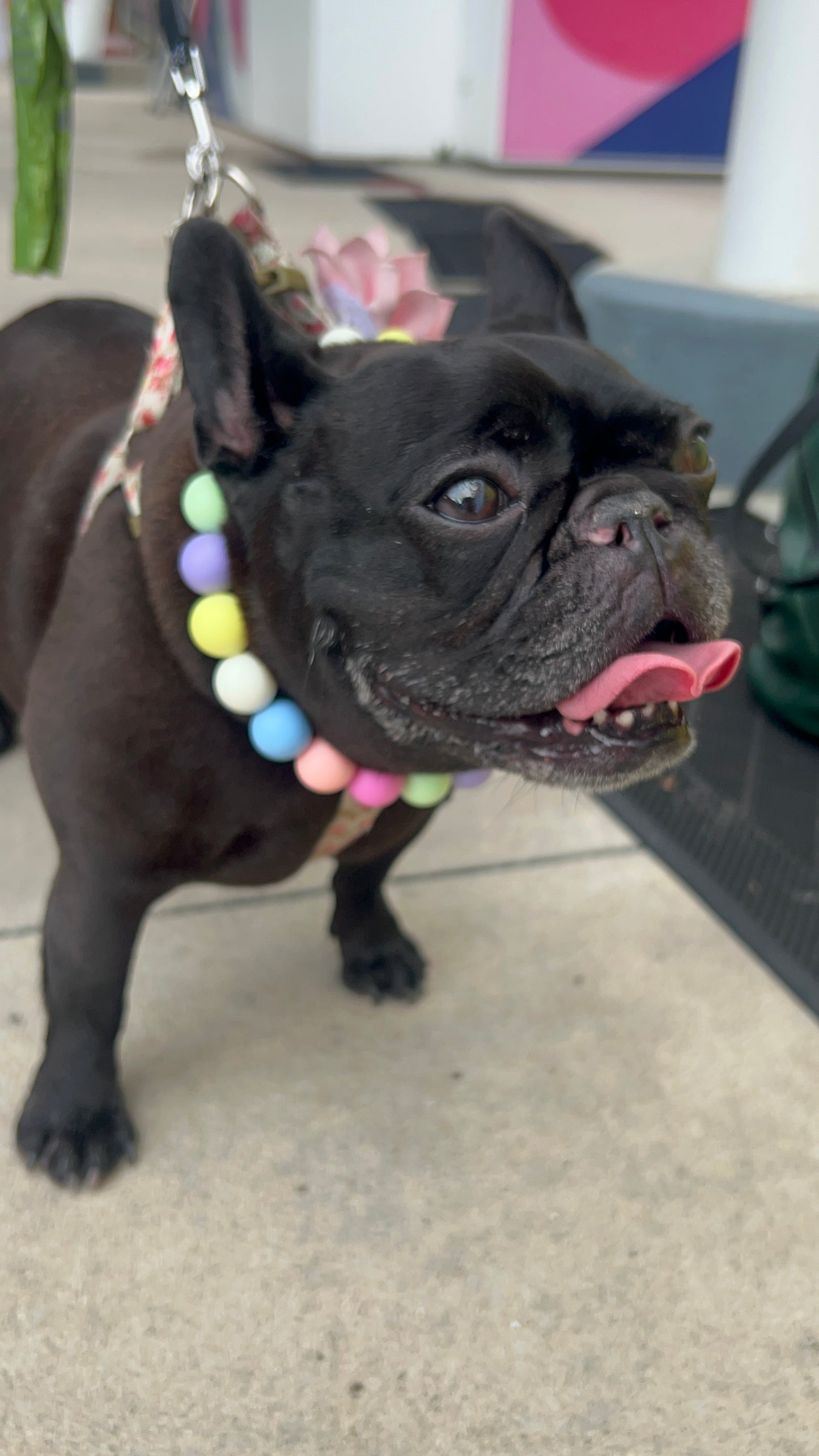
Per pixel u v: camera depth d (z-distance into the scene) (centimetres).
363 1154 45
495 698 35
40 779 40
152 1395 36
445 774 43
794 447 74
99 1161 43
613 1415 37
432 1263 41
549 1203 44
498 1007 53
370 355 37
